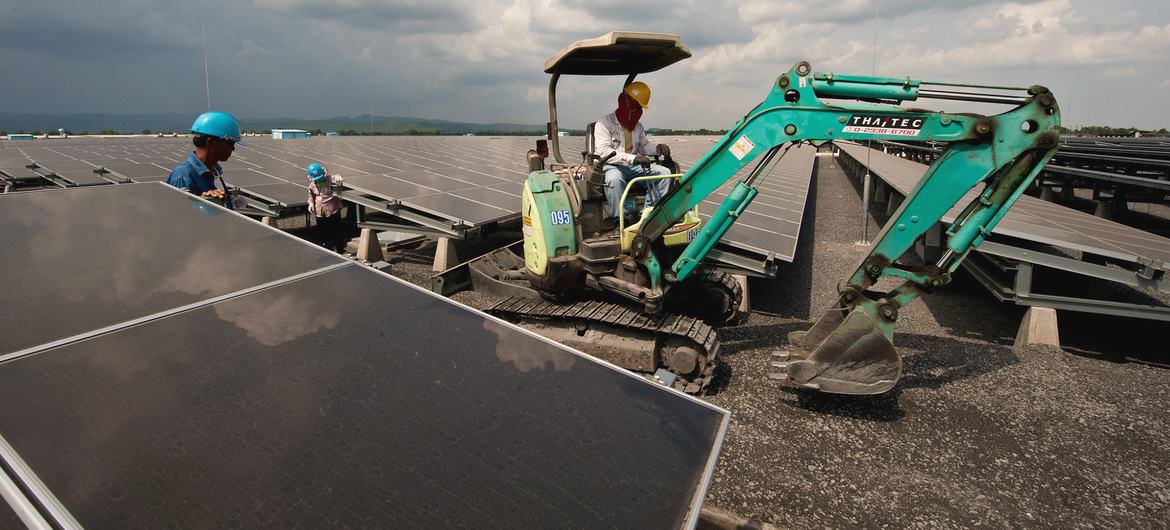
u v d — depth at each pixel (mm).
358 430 1564
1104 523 4129
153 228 2652
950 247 5574
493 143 33594
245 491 1303
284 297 2221
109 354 1650
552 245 6965
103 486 1237
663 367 6590
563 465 1616
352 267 2631
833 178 33969
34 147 21141
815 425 5469
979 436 5285
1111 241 7805
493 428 1699
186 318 1926
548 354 2203
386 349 1995
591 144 7449
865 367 5641
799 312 8945
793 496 4406
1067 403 5906
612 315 6773
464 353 2078
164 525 1185
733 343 7609
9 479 1199
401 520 1324
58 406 1416
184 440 1403
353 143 26641
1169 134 77562
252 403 1577
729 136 5973
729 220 6238
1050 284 9906
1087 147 27953
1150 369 6750
